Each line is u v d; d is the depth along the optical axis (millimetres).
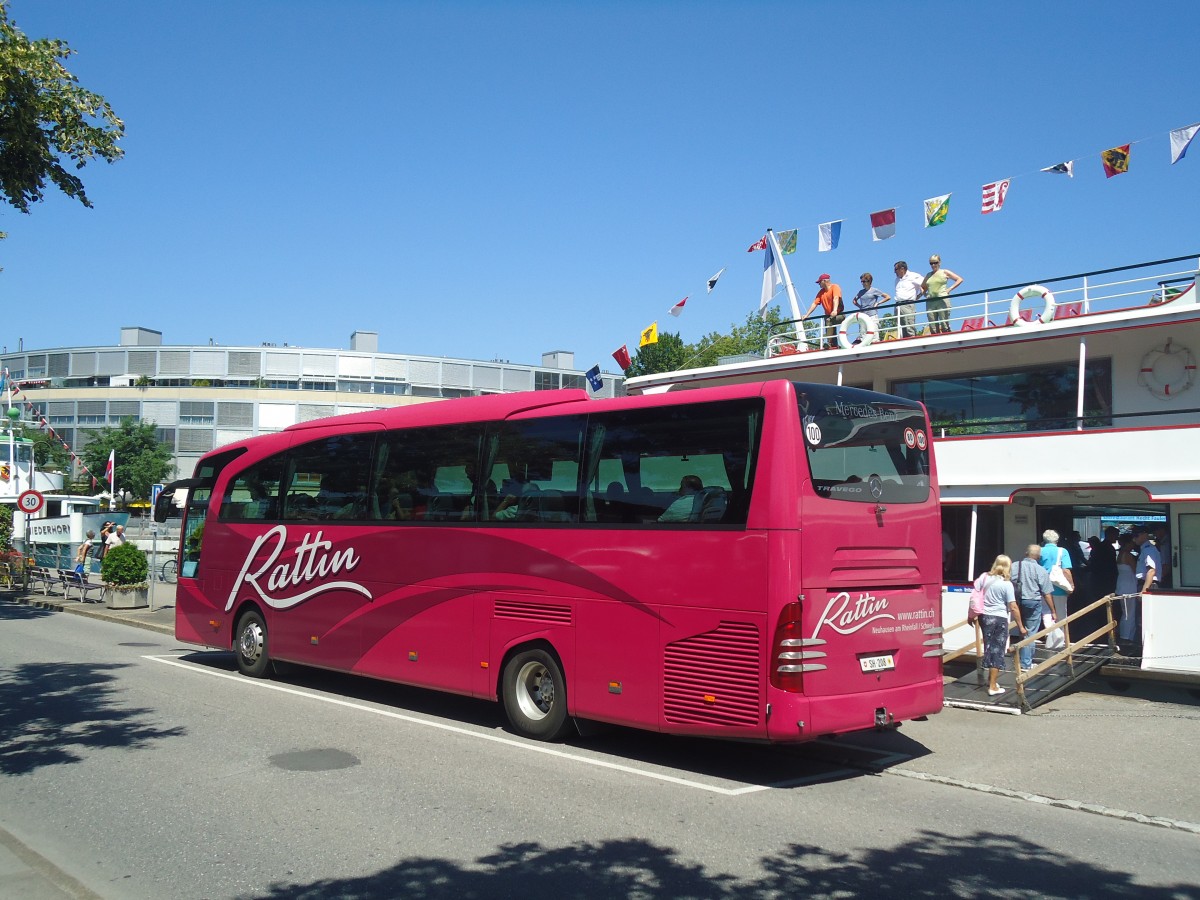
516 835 6539
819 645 7945
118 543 25672
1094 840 6785
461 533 10672
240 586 13969
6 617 21672
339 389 77625
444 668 10680
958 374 18219
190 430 72188
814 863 6078
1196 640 13320
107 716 10562
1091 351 16484
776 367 18391
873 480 8742
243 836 6426
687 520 8555
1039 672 12125
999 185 14953
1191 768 9047
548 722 9617
